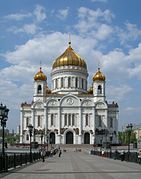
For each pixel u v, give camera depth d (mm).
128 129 67188
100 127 156625
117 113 160125
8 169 39531
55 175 32938
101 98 158125
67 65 166000
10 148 125312
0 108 36688
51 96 159375
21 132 157750
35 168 42688
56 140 154500
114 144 146375
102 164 51656
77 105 156875
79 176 31797
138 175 32812
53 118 156875
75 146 146125
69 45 172750
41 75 159375
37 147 133000
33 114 156750
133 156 56719
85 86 168750
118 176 31766
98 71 161250
